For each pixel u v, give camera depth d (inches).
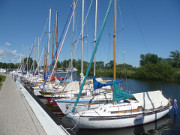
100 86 417.4
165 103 434.3
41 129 258.7
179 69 2337.6
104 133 352.8
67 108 436.1
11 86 872.9
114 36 374.3
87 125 349.1
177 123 421.1
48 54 904.9
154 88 1144.8
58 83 734.5
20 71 1784.0
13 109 382.3
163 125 406.3
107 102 455.2
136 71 2170.3
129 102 420.2
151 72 1929.1
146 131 369.4
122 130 361.7
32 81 992.9
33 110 369.7
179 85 1337.4
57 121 306.8
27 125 275.6
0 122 290.0
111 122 347.6
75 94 498.0
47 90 634.8
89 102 442.9
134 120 366.6
